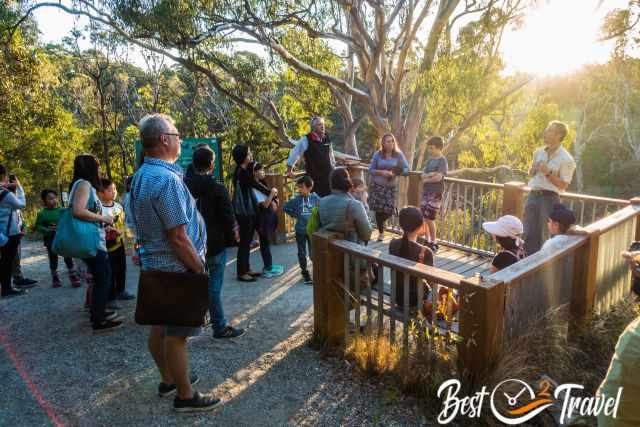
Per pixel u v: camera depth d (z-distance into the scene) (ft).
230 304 16.75
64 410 10.59
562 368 11.37
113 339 14.12
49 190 18.75
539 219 18.30
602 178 136.98
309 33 47.91
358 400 10.69
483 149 79.00
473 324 9.72
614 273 15.20
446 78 53.98
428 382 10.52
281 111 65.67
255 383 11.51
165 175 8.76
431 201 21.57
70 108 74.38
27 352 13.38
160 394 10.95
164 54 53.62
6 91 52.70
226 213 13.07
